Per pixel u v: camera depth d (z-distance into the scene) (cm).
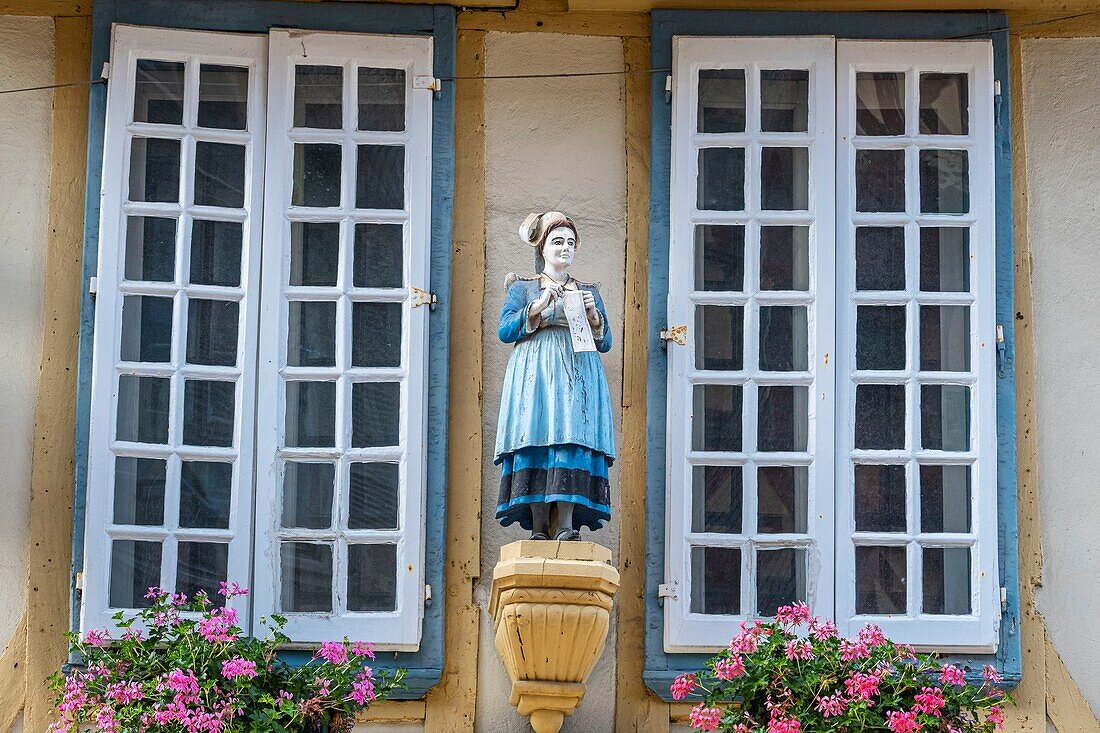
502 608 793
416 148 868
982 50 882
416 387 845
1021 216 881
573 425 800
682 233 862
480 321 866
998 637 835
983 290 862
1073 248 879
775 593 839
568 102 890
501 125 887
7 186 867
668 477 842
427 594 832
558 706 799
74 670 803
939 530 845
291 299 855
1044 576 847
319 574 834
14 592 832
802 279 864
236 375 845
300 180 867
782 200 871
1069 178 886
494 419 858
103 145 863
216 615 790
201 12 876
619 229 878
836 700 762
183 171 859
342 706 779
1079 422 862
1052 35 901
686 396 848
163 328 848
